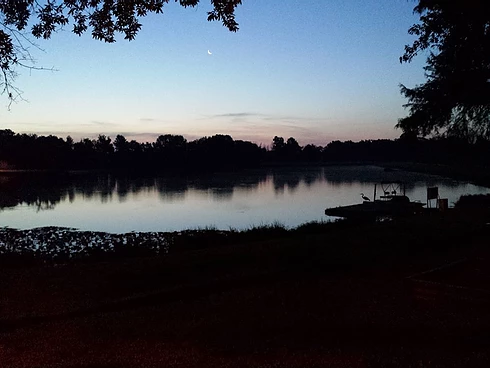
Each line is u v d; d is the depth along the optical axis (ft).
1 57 31.32
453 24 44.16
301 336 24.17
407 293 30.71
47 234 97.09
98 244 83.71
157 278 38.42
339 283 34.50
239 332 25.13
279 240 52.75
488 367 18.93
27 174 354.74
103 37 33.06
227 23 31.32
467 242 48.78
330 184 266.36
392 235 52.08
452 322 24.90
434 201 152.97
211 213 136.36
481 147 64.44
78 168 418.92
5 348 24.17
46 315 30.09
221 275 38.50
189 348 22.99
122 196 195.00
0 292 35.12
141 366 20.62
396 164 601.62
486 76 44.78
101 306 31.83
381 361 20.12
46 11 31.68
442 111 52.21
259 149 516.32
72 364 21.21
